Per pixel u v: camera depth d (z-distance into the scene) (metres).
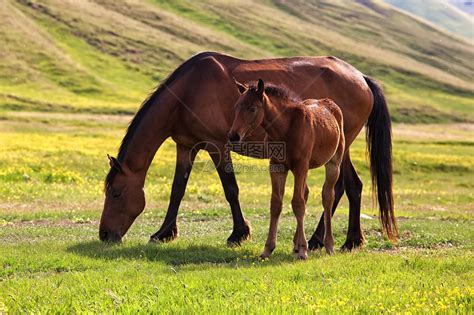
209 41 134.38
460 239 14.82
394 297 7.88
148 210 21.16
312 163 11.56
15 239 14.30
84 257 11.48
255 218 19.75
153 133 13.44
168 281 9.17
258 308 7.23
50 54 110.88
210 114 13.20
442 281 8.91
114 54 118.62
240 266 10.90
